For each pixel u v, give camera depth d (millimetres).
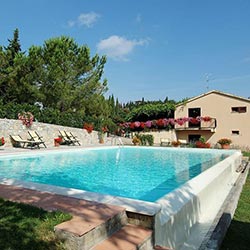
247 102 24797
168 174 10672
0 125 16453
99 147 19078
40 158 14000
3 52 23469
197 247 3980
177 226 3986
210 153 17500
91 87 24531
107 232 3197
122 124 29547
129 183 8914
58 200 4004
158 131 29156
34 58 22266
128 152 18531
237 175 10039
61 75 22266
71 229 2875
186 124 27672
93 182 9031
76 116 22766
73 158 14711
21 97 23844
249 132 24594
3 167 11453
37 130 18656
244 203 6527
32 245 2740
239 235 4547
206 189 5715
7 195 4262
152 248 3320
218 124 26188
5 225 3105
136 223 3549
